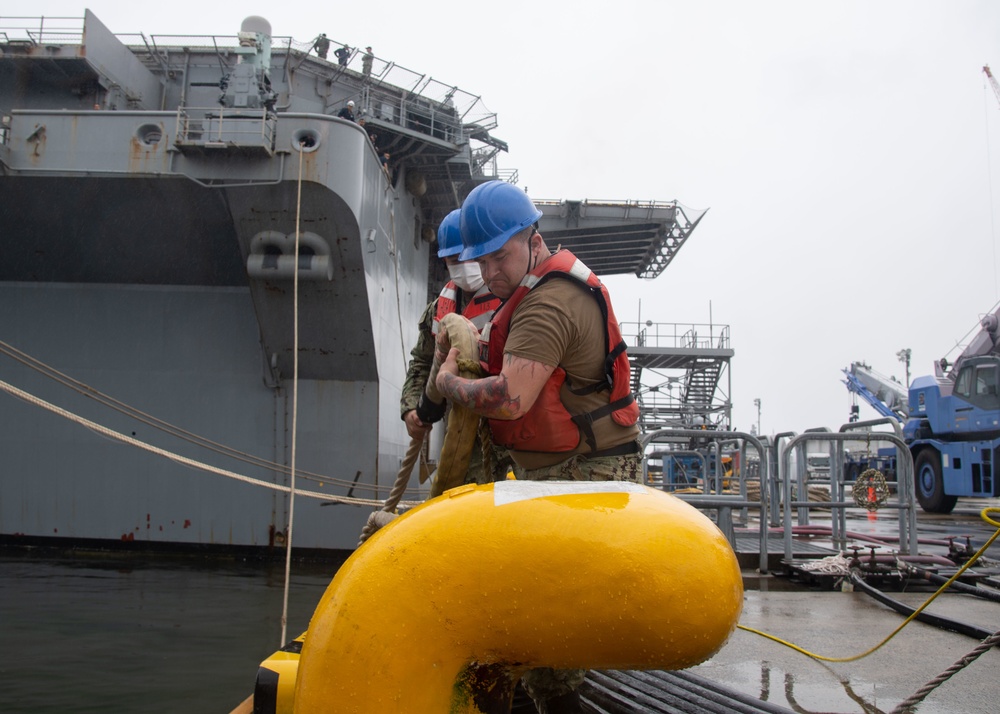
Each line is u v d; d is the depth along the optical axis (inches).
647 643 44.5
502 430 81.4
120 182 337.7
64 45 386.3
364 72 474.0
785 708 99.5
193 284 389.4
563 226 713.6
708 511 346.9
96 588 296.0
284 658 85.0
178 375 389.7
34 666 197.3
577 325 74.9
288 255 350.0
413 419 86.4
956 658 131.2
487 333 84.4
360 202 343.3
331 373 383.2
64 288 390.9
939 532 450.0
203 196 344.5
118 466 385.7
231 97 340.2
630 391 84.1
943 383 709.3
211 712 165.0
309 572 343.3
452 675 47.8
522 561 45.7
